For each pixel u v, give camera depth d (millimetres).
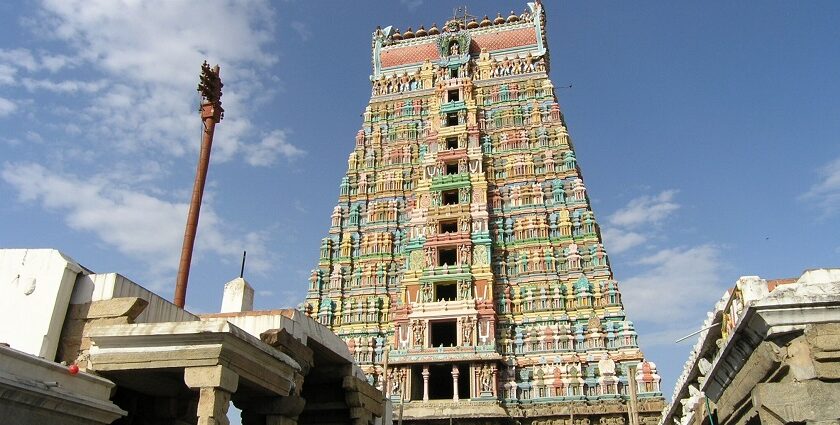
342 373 23422
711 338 18031
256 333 19594
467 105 67875
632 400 43875
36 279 17703
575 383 51531
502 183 63438
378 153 68688
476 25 75125
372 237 63094
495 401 50906
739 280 15141
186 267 28406
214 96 33531
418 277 58656
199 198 30672
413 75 72875
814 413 12586
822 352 12789
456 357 52844
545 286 56656
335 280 61594
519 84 68812
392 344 57125
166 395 18547
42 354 16625
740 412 15703
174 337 15570
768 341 13461
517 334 55531
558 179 62156
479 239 59188
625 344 52625
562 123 66625
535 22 72438
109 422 15453
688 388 23844
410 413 50531
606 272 56156
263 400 18359
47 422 13875
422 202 63156
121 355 15844
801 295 13219
